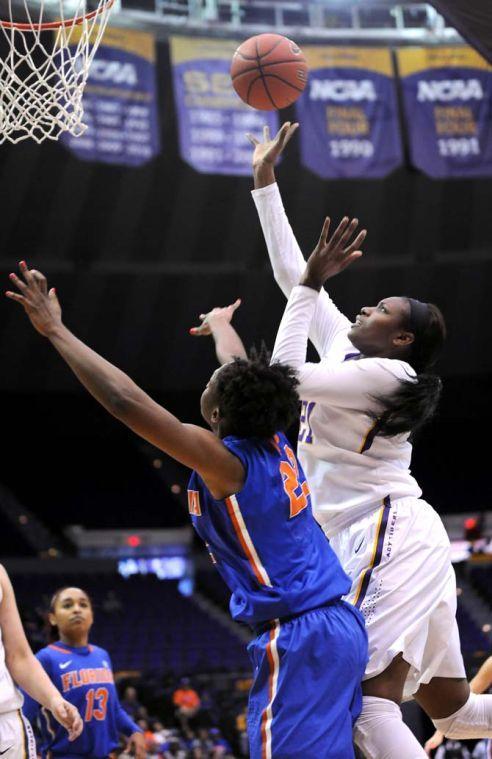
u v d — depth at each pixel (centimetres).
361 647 238
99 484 2159
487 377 1936
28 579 1869
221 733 1121
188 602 1844
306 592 234
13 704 251
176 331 1775
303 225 1648
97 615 1719
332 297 1739
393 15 1373
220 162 1254
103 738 463
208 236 1667
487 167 1311
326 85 1311
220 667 1451
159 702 1189
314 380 269
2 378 1806
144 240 1655
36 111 456
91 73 1258
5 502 2106
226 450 235
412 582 268
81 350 224
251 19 1372
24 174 1527
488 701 293
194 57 1274
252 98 354
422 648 267
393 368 274
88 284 1688
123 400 220
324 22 1382
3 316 1711
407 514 278
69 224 1606
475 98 1325
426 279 1744
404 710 644
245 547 235
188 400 1914
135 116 1277
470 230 1692
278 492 239
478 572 2002
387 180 1628
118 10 1290
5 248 1620
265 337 1767
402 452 288
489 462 2153
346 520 281
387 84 1319
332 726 224
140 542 2181
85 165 1533
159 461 2220
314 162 1291
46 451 2095
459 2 442
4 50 1160
